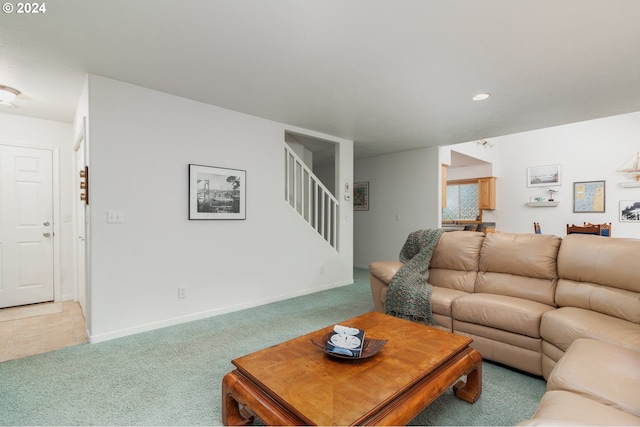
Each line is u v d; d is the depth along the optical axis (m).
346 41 2.09
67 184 3.93
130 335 2.79
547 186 7.70
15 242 3.63
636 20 1.82
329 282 4.63
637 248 1.99
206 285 3.30
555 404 1.14
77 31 1.96
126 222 2.79
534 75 2.58
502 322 2.21
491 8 1.73
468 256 2.93
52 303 3.79
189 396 1.86
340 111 3.51
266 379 1.37
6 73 2.55
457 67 2.45
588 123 7.15
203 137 3.26
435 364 1.50
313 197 6.38
